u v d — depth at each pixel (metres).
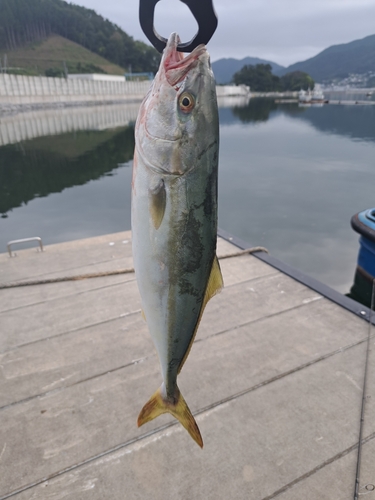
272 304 3.67
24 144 23.95
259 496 1.95
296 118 39.66
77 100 66.44
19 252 4.90
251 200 10.95
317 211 9.83
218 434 2.30
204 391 2.62
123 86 80.81
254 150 19.89
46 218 10.25
